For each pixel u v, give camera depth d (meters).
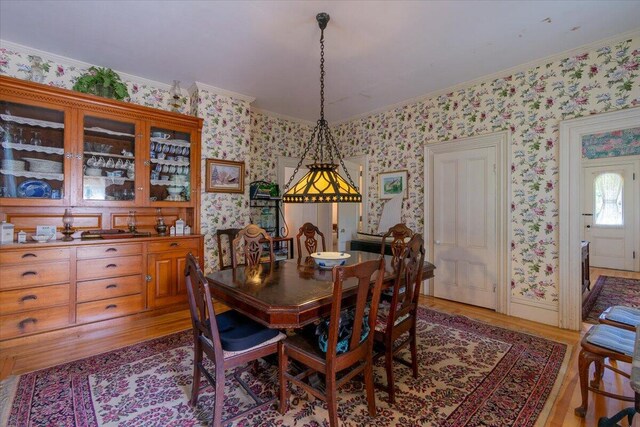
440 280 3.87
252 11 2.23
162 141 3.35
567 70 2.91
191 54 2.88
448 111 3.78
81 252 2.73
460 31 2.53
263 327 1.78
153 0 2.11
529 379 2.07
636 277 5.08
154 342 2.58
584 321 3.16
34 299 2.53
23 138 2.65
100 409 1.74
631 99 2.59
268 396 1.89
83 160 2.88
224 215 3.86
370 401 1.70
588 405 1.81
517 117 3.23
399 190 4.30
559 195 2.97
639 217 5.55
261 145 4.59
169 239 3.23
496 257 3.39
